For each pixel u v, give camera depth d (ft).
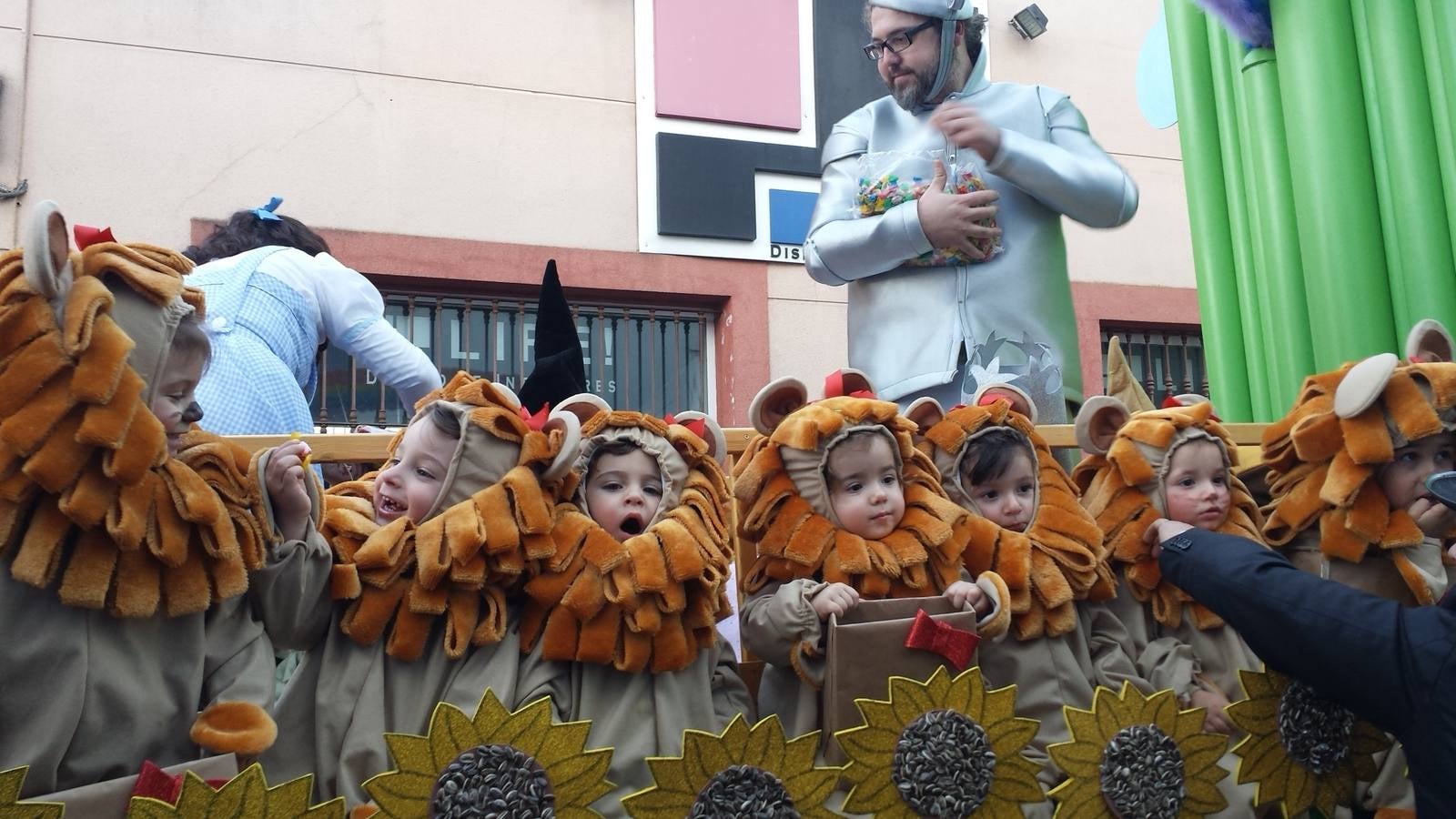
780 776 5.91
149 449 4.96
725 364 18.54
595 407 6.97
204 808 4.87
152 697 5.11
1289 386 11.67
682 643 6.28
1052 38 20.61
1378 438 7.18
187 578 5.22
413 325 17.53
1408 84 11.00
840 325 18.99
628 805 5.59
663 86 18.75
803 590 6.49
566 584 6.20
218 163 16.61
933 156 9.87
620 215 18.33
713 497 6.74
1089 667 7.20
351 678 5.87
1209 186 13.46
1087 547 7.27
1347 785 7.26
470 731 5.55
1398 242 10.91
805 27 19.53
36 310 4.90
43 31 16.01
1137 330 20.74
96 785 4.81
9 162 15.55
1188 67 13.79
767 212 18.93
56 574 4.91
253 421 7.36
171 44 16.62
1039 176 9.35
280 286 8.04
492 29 18.25
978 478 7.38
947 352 9.48
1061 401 9.53
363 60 17.56
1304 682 6.41
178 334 5.32
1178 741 6.78
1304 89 11.43
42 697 4.85
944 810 6.12
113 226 15.97
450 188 17.65
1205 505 7.50
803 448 6.77
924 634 6.33
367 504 6.53
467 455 6.23
